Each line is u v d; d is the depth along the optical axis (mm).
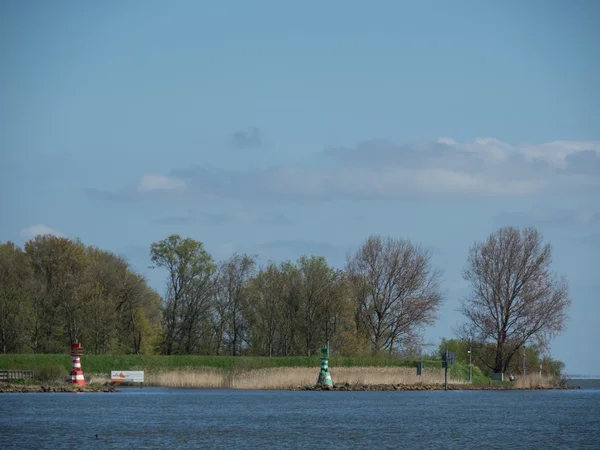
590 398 172625
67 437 90875
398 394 176125
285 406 134750
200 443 87812
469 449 86312
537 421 115375
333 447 86250
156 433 95375
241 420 110938
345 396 165000
